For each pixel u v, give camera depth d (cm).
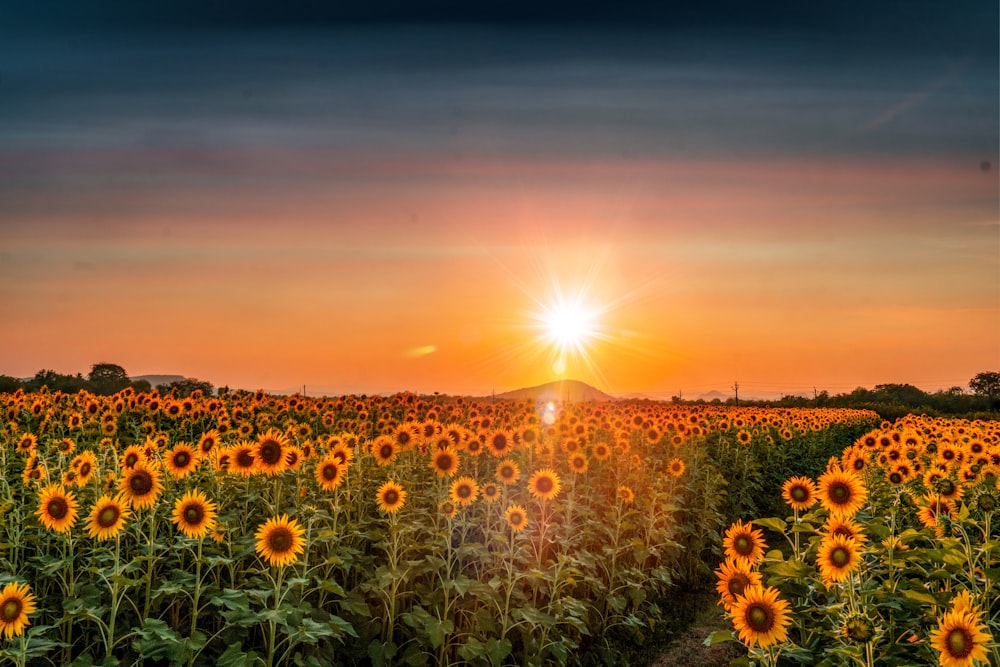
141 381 3142
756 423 2620
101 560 754
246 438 1453
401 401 2133
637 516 1268
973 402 9031
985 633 532
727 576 622
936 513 880
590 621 1066
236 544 812
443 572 986
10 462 1084
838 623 637
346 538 960
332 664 763
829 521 727
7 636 580
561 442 1578
